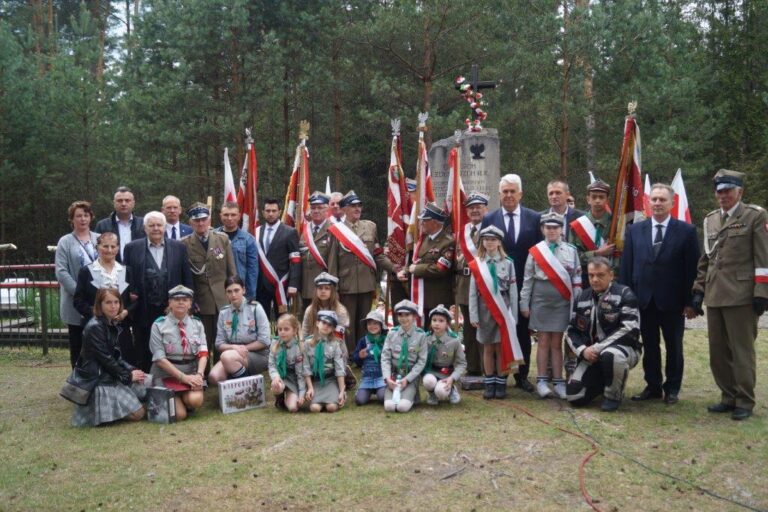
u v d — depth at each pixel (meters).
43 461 5.25
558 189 7.29
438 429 5.82
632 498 4.40
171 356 6.54
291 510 4.29
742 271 5.97
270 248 8.54
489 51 19.31
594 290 6.54
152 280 6.98
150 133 18.14
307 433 5.78
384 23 17.98
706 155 24.50
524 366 7.27
